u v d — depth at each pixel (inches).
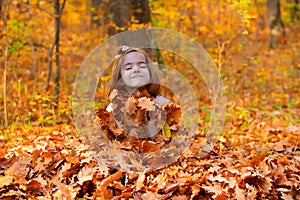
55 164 142.3
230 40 329.4
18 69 254.7
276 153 173.6
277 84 365.1
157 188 124.8
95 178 132.4
